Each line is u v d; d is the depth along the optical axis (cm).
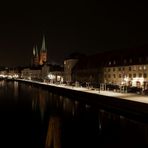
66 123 3503
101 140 2644
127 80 8188
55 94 8681
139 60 8150
